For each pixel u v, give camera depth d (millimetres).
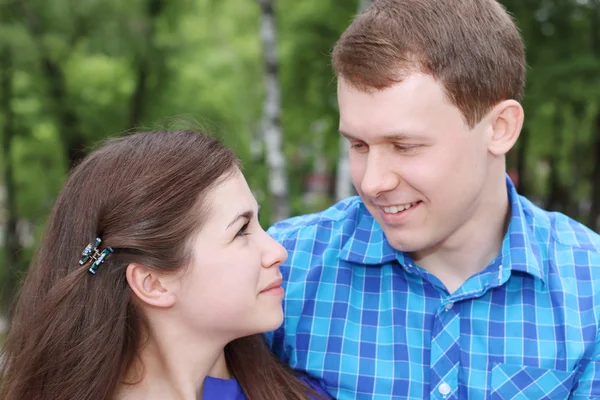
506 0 8688
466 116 1439
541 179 16469
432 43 1389
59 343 1521
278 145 7117
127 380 1590
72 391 1512
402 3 1459
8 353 1635
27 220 12047
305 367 1837
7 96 10664
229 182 1538
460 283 1747
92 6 9617
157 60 10445
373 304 1831
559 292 1698
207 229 1505
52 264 1581
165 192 1491
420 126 1397
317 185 17953
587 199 16203
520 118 1545
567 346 1658
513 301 1722
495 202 1652
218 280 1505
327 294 1870
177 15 10453
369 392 1771
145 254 1498
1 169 12109
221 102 11617
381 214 1562
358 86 1426
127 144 1578
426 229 1530
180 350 1575
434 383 1717
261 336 1778
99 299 1520
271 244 1594
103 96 11164
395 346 1779
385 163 1467
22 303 1625
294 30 9758
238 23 12289
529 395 1672
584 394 1646
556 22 8914
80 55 10508
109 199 1520
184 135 1592
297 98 10469
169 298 1530
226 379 1672
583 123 12297
